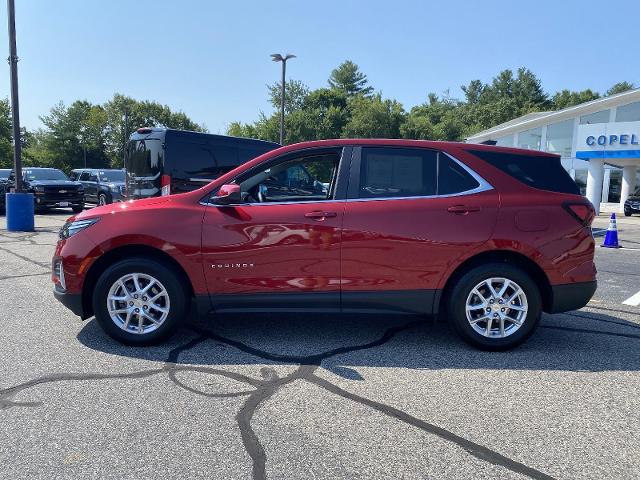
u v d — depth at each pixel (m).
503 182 4.36
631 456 2.74
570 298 4.34
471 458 2.70
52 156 63.84
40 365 3.90
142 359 4.06
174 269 4.31
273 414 3.16
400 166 4.39
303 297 4.27
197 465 2.60
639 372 3.94
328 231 4.20
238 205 4.29
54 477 2.48
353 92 88.75
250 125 59.72
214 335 4.70
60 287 4.38
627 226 18.44
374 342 4.57
